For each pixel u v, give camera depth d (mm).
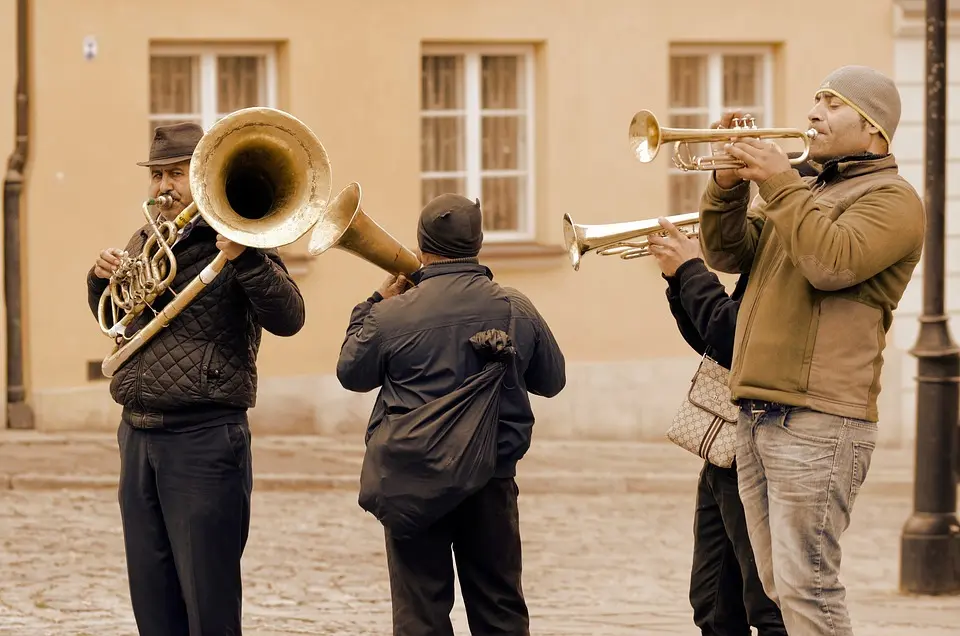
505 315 7332
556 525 14992
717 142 6449
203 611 7348
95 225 17578
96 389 17500
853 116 6422
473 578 7410
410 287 7605
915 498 12438
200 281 7184
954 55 20594
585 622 10414
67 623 10172
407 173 18750
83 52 17438
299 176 6996
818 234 6094
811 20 20016
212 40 18031
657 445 19141
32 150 17328
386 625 10289
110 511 14508
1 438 16859
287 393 18266
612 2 19422
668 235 6988
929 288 12391
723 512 7285
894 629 10375
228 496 7383
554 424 19375
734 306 6836
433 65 19141
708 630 7629
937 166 12289
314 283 18375
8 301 17328
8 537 13227
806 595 6332
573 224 7168
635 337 19703
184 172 7453
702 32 19719
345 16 18453
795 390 6316
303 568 12469
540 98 19375
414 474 7051
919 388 12430
